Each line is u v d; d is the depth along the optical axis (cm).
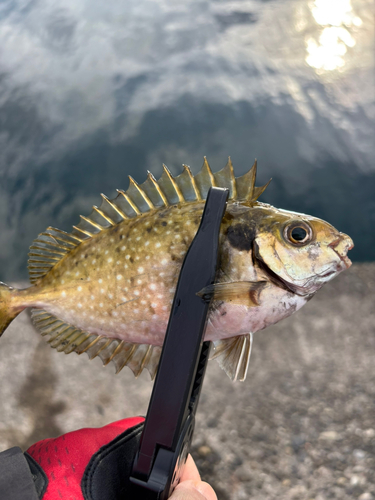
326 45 118
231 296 18
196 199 20
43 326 21
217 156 85
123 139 89
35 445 19
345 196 78
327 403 44
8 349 48
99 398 44
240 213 19
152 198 21
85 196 80
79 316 20
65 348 21
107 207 21
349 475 37
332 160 85
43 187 82
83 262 20
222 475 38
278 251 19
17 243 74
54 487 16
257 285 18
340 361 48
